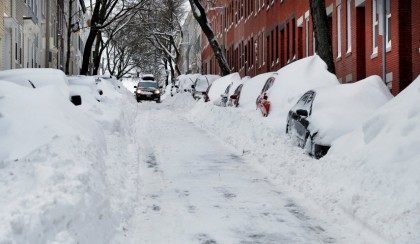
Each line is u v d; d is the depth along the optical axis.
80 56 74.06
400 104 9.76
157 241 7.30
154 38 72.94
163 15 61.31
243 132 16.58
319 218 8.45
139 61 83.75
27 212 4.95
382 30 14.80
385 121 9.66
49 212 5.13
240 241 7.36
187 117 28.45
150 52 82.50
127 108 21.69
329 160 10.30
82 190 5.91
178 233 7.66
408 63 16.62
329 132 11.52
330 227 7.99
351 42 20.97
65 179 5.91
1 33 23.45
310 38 26.11
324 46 17.50
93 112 13.79
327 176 9.90
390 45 17.31
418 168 7.84
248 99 21.16
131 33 66.31
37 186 5.62
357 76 20.27
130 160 11.97
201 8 35.78
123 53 75.12
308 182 10.26
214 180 11.23
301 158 11.82
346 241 7.35
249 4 41.78
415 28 16.20
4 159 6.20
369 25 19.17
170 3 60.50
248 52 42.28
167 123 23.84
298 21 28.34
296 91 16.22
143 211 8.71
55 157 6.24
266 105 16.73
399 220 7.14
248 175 11.80
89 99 15.14
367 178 8.61
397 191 7.73
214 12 59.50
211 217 8.48
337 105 12.25
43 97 8.03
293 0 29.39
